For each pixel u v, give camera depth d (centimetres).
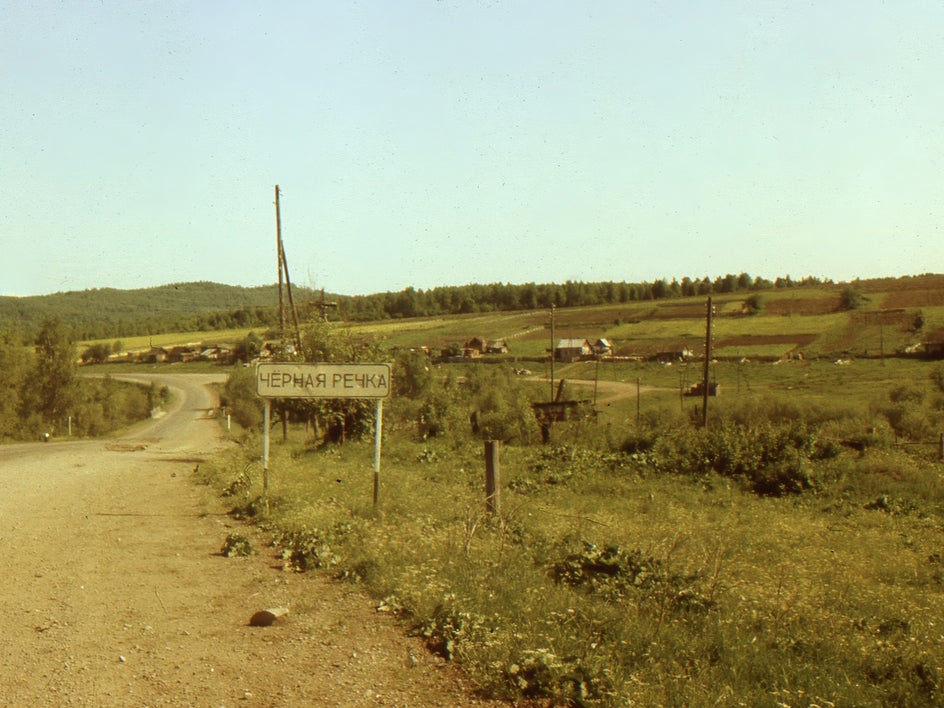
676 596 705
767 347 11538
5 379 6253
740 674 531
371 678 528
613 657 548
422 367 5372
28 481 1844
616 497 1884
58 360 6806
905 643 645
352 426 2870
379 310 17825
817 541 1355
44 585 789
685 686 492
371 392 1349
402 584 738
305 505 1235
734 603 716
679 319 14212
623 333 13438
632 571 786
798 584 911
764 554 1166
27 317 18825
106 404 7856
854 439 3428
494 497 1170
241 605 720
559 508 1585
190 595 756
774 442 2317
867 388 7894
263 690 505
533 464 2308
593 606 655
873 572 1091
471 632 591
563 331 14025
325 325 3050
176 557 940
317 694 498
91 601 729
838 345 11319
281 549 979
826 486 2105
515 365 11350
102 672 534
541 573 784
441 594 686
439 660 564
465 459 2441
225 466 2025
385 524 1095
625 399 7594
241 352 15162
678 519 1495
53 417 6781
